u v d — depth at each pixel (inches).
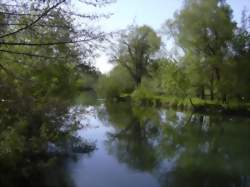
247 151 679.7
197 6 1381.6
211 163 575.5
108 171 501.4
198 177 493.4
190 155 641.0
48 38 278.5
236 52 1371.8
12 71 287.6
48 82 373.1
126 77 2150.6
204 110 1435.8
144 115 1375.5
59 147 541.0
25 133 406.0
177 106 1628.9
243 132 926.4
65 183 430.3
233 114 1327.5
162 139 821.9
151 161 584.7
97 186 432.5
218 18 1342.3
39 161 449.1
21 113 319.9
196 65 1386.6
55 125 454.6
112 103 2025.1
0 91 276.8
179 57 1493.6
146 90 1963.6
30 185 406.0
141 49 2004.2
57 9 270.2
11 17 260.7
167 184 452.1
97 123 1089.4
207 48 1380.4
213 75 1411.2
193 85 1450.5
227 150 685.3
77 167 508.1
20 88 288.7
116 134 874.1
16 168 413.4
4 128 349.7
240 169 535.5
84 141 671.1
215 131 945.5
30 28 267.4
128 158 597.9
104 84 2080.5
